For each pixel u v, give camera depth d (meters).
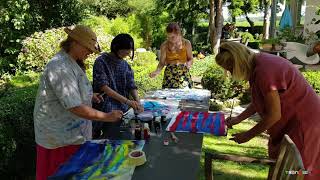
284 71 2.29
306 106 2.34
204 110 3.24
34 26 10.62
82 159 2.11
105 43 8.83
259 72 2.29
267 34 18.30
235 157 2.36
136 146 2.31
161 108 3.28
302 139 2.34
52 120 2.32
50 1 10.90
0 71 9.76
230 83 6.65
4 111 3.37
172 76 4.41
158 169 1.99
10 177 3.44
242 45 2.40
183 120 2.89
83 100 2.40
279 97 2.29
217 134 2.60
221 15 14.84
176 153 2.21
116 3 17.28
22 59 8.98
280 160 2.19
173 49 4.33
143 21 15.38
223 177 3.75
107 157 2.13
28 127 3.53
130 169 1.97
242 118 2.79
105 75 3.16
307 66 8.18
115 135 2.55
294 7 11.99
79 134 2.41
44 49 8.80
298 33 11.31
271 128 2.47
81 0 12.71
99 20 14.04
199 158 2.15
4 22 9.85
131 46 3.25
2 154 3.10
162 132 2.62
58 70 2.23
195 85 8.76
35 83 5.79
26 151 3.56
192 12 18.61
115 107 3.23
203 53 14.92
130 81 3.44
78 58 2.39
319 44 7.31
